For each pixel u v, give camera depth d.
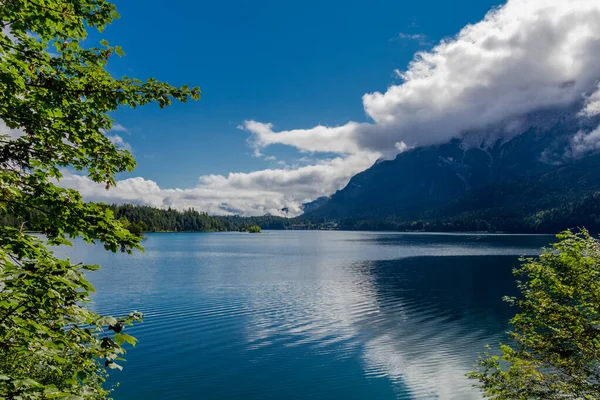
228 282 63.94
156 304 47.22
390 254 124.38
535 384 15.09
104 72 7.70
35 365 9.28
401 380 26.30
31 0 6.50
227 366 28.44
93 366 7.11
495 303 49.53
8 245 6.14
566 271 14.88
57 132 7.67
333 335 35.94
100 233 7.54
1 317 5.73
